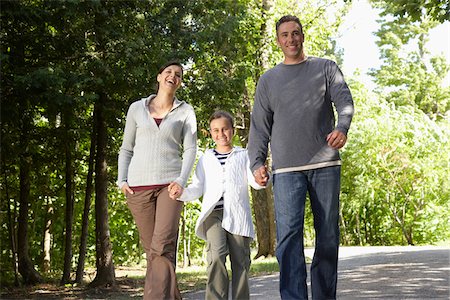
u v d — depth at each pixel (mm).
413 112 28609
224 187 4676
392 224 27062
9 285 11812
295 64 3904
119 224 17750
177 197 4227
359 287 7102
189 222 18891
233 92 11945
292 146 3793
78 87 9477
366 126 26234
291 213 3771
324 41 18938
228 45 12273
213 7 11875
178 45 10977
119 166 4477
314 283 3836
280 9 17281
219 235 4648
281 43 3910
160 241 4211
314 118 3787
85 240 12016
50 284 11945
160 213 4258
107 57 10227
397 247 20422
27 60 10172
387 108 27562
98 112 11555
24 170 11930
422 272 8602
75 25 10227
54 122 11984
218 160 4785
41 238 14953
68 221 12172
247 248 4738
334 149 3775
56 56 10219
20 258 11977
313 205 3816
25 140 10992
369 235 27594
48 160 12203
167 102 4461
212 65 11977
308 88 3822
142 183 4309
